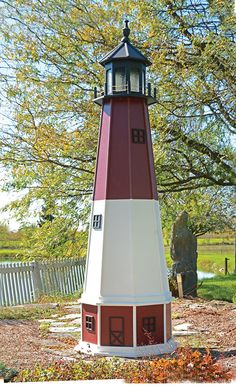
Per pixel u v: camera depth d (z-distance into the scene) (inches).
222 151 577.3
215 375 232.1
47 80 623.8
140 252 323.6
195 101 514.6
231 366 275.0
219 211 674.2
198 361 240.5
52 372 246.1
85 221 676.1
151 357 302.4
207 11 567.8
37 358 295.3
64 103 627.5
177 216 633.6
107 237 324.5
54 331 386.9
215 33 549.0
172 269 583.5
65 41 615.8
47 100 633.0
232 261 1186.6
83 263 721.0
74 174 661.9
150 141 338.3
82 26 615.8
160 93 541.3
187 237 581.3
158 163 572.1
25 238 734.5
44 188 661.9
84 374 244.7
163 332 323.9
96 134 620.4
